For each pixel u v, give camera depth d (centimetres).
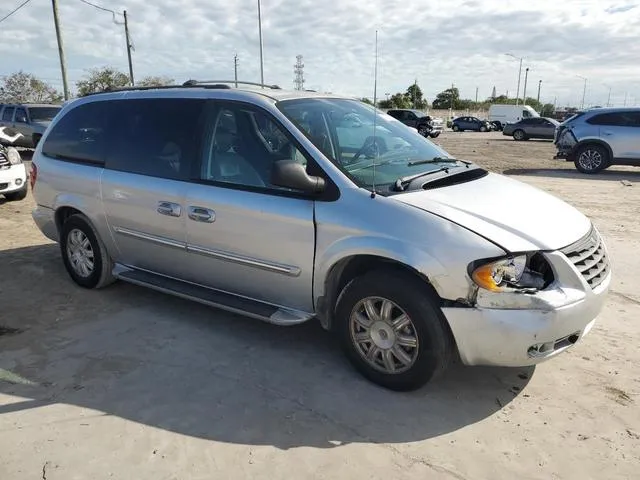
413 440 308
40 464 288
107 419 327
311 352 408
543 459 292
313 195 364
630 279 564
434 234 322
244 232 394
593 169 1441
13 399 348
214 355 404
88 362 394
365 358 363
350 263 365
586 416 329
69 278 564
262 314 396
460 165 430
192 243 428
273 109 396
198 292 440
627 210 907
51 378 373
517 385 362
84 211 503
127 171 469
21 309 488
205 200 410
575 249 331
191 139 431
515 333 311
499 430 317
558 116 6212
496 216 335
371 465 287
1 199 1012
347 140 407
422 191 357
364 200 349
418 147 444
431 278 318
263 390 358
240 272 409
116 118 488
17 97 4328
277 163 350
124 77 4391
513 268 312
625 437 310
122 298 511
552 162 1783
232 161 408
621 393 352
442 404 342
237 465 288
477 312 314
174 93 455
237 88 432
